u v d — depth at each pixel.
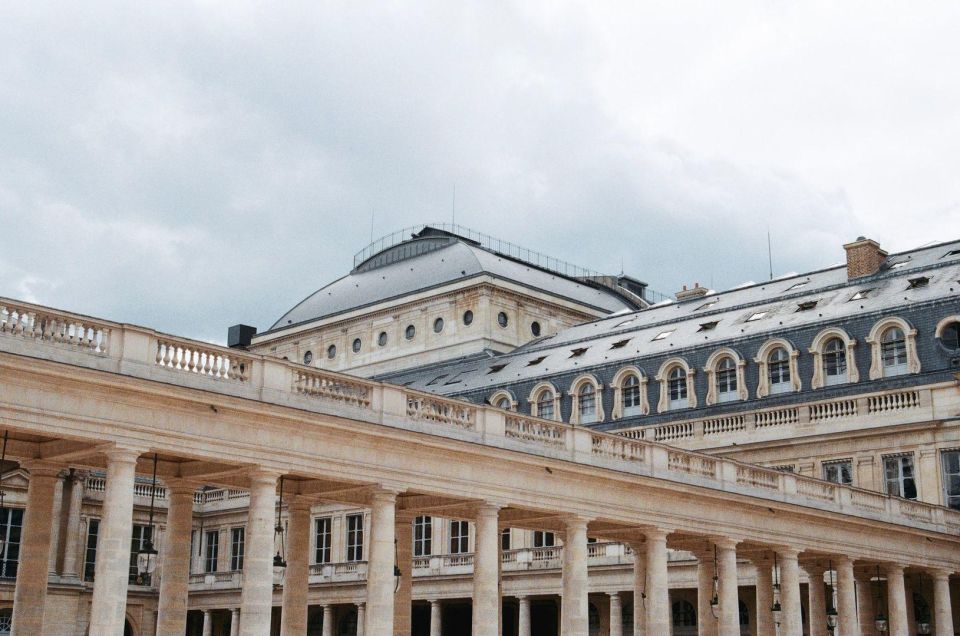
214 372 28.45
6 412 24.48
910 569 48.34
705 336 60.06
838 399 52.78
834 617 48.25
